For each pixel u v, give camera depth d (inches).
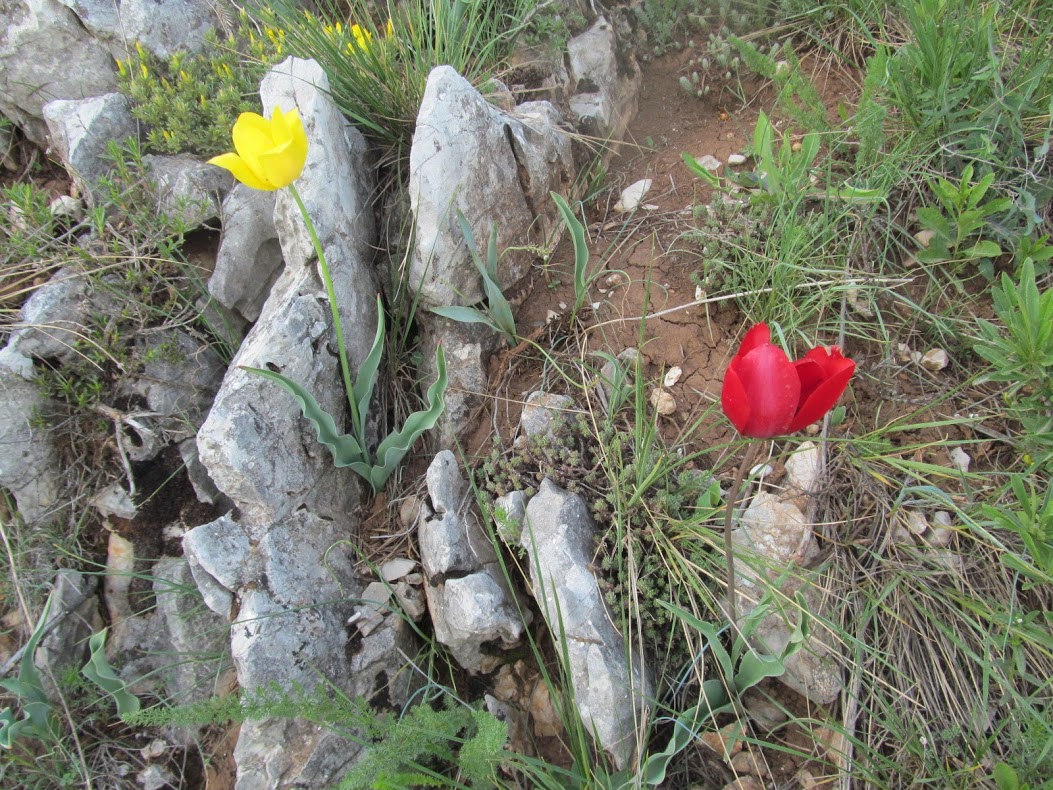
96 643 20.9
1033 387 21.4
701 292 24.6
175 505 24.5
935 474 21.3
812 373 14.6
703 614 20.2
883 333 22.6
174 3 29.0
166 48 29.0
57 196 29.4
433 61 27.6
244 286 26.7
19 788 22.2
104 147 27.1
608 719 18.9
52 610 23.1
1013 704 18.6
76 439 24.4
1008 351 19.9
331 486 23.5
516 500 22.0
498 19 29.2
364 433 23.9
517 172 25.8
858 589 20.1
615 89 30.1
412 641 22.9
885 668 19.4
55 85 28.8
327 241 23.7
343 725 19.2
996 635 18.9
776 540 20.3
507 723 21.3
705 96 30.2
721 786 19.5
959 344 22.7
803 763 19.2
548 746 21.3
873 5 27.7
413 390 25.8
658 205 27.4
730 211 24.9
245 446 21.3
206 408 25.7
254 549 21.6
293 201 23.2
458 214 23.2
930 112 23.4
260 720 19.2
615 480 20.8
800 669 19.3
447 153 23.7
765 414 14.0
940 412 22.1
